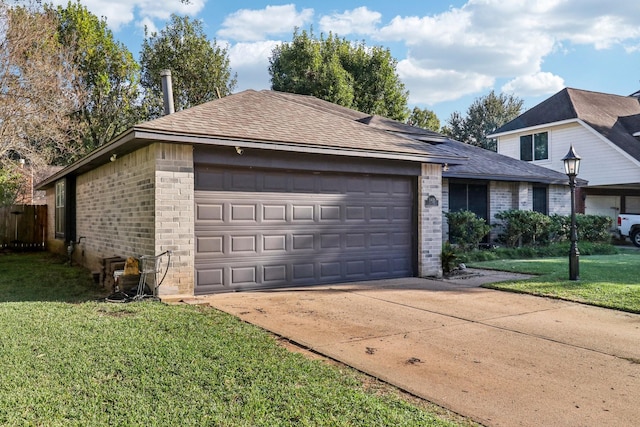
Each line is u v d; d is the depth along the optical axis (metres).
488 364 4.60
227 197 8.23
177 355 4.60
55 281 9.99
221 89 28.02
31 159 16.14
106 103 23.84
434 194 10.54
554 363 4.64
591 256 14.66
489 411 3.54
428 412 3.51
